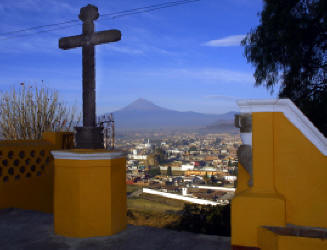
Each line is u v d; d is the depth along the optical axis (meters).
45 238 4.21
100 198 4.24
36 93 8.42
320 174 3.11
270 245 2.92
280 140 3.23
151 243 3.99
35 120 8.20
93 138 4.54
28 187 6.20
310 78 8.05
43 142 6.54
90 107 4.57
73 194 4.21
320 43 8.00
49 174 6.56
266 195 3.16
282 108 3.23
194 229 5.53
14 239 4.20
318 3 7.71
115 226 4.37
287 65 8.26
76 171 4.19
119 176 4.50
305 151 3.16
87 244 3.98
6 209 5.77
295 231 3.01
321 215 3.09
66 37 4.76
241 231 3.14
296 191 3.17
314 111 7.61
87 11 4.62
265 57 8.55
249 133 3.33
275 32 8.27
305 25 7.80
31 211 5.72
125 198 4.66
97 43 4.54
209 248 3.79
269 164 3.24
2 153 5.80
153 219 6.48
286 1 8.27
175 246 3.88
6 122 8.08
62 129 8.36
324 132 7.60
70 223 4.24
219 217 5.73
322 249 2.72
